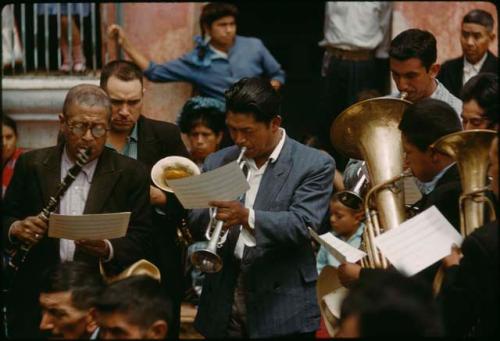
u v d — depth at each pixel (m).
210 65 17.41
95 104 11.84
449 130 10.50
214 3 17.39
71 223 11.50
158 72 17.45
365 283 8.20
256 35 20.81
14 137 15.62
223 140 16.42
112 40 17.86
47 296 10.62
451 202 10.66
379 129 11.43
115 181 12.19
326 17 17.95
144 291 9.60
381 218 11.05
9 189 12.30
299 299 11.84
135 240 12.21
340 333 8.34
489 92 11.03
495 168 9.78
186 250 14.88
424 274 10.59
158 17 18.11
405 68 12.61
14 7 17.97
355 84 17.86
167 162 12.32
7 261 12.30
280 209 11.78
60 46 18.06
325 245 11.00
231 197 11.38
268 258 11.84
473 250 9.66
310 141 17.69
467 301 9.74
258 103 11.50
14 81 17.56
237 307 11.94
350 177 12.20
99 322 9.77
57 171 12.16
